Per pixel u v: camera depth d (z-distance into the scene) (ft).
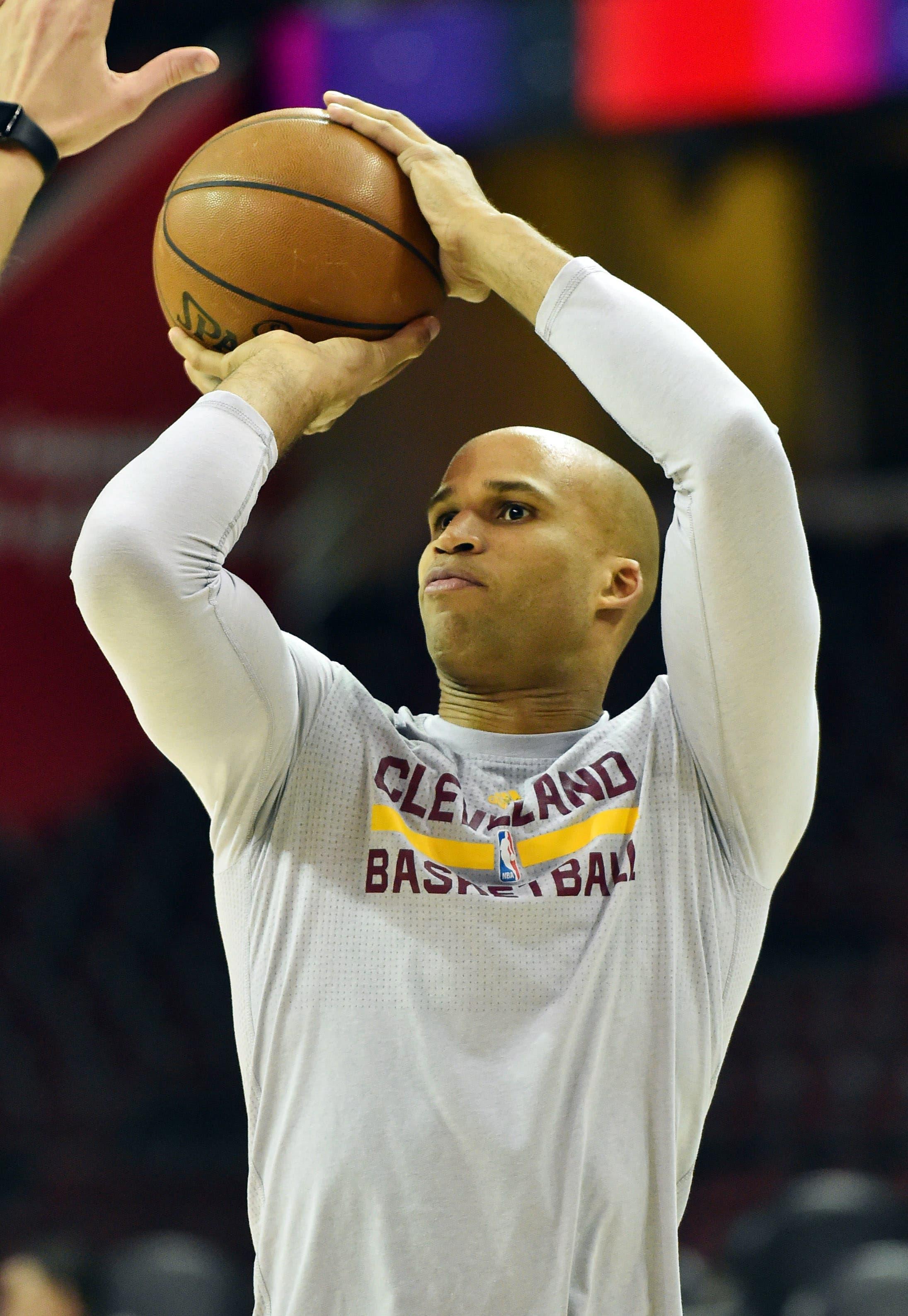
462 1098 14.61
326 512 83.41
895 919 83.05
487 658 17.26
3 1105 78.02
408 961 15.21
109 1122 77.46
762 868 16.84
